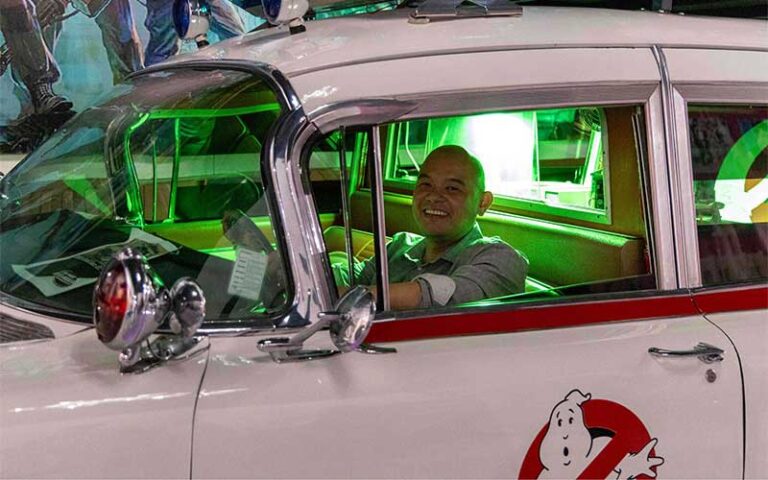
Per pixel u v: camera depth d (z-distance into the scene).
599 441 1.82
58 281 1.84
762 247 2.10
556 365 1.80
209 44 2.45
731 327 1.98
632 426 1.84
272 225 1.74
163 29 6.42
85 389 1.58
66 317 1.76
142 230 1.97
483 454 1.74
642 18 2.27
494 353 1.79
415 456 1.69
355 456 1.66
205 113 1.94
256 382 1.64
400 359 1.74
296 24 2.13
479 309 1.86
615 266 2.05
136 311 1.43
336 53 1.90
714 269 2.04
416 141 2.35
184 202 1.92
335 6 2.46
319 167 1.80
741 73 2.08
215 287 1.76
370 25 2.10
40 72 6.01
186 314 1.51
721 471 1.93
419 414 1.69
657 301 1.97
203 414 1.59
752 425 1.94
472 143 2.39
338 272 1.82
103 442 1.54
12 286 1.83
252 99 1.85
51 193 2.09
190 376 1.63
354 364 1.71
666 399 1.87
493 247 2.10
